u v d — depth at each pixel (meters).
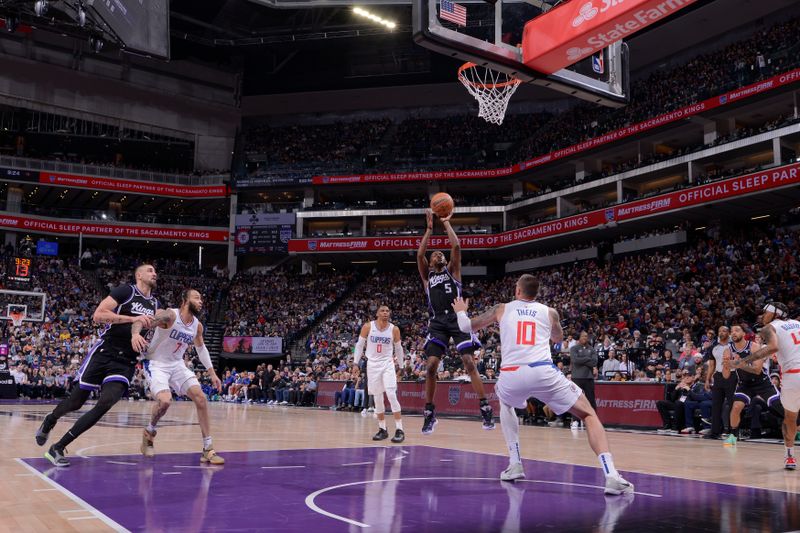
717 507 4.20
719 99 28.66
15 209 38.50
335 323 34.72
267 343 34.31
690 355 13.49
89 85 40.62
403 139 42.38
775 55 27.69
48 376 25.11
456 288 8.12
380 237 38.00
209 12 37.91
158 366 6.59
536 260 36.69
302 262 42.53
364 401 20.16
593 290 28.08
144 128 42.31
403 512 3.94
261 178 41.31
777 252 23.08
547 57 7.61
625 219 30.09
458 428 12.68
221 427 11.90
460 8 7.48
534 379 5.03
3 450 7.16
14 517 3.68
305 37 40.09
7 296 32.25
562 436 11.09
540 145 37.84
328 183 40.12
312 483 5.11
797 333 6.61
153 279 6.57
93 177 39.69
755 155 29.12
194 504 4.12
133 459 6.54
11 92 38.12
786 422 6.51
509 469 5.41
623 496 4.62
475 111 43.75
